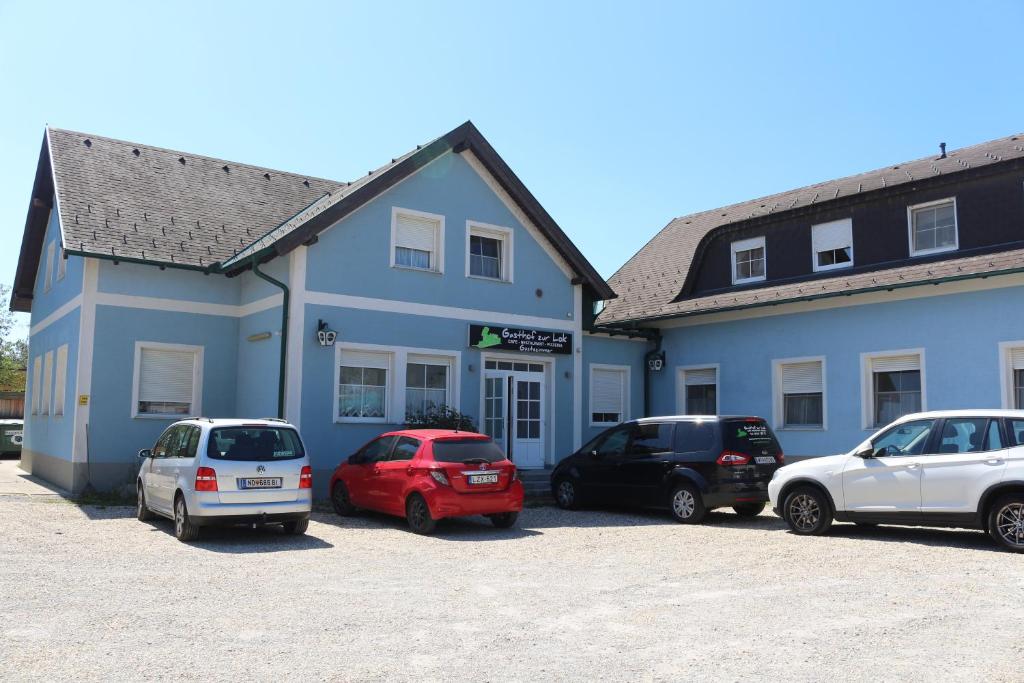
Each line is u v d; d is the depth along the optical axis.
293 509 11.23
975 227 16.42
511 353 18.62
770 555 10.06
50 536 11.01
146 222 17.42
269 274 16.59
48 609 6.98
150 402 16.88
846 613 7.06
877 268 17.67
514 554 10.19
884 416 16.86
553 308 19.52
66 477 16.66
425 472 11.86
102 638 6.11
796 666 5.57
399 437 12.88
